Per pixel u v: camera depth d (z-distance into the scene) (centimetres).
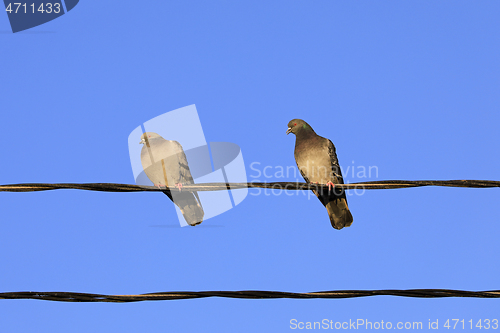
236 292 766
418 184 869
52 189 786
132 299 747
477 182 865
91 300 737
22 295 723
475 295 800
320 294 785
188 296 758
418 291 796
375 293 793
